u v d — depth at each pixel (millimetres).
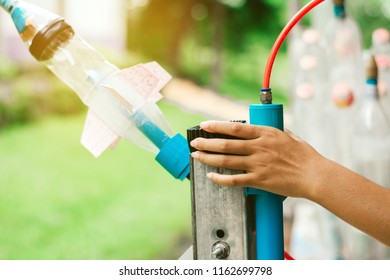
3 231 6379
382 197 1152
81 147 10000
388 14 15641
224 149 1141
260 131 1148
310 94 2652
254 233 1264
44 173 8500
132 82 1296
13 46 11797
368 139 2359
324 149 2625
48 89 11547
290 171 1146
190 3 17594
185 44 18578
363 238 2410
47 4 12164
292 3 3414
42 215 6828
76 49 1282
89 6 13398
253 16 18234
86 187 7992
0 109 10750
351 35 2568
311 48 2695
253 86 17891
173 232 6258
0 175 8344
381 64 2486
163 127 1315
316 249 2660
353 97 2439
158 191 7898
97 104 1297
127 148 10219
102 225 6500
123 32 14672
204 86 16969
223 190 1202
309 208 2764
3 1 1266
